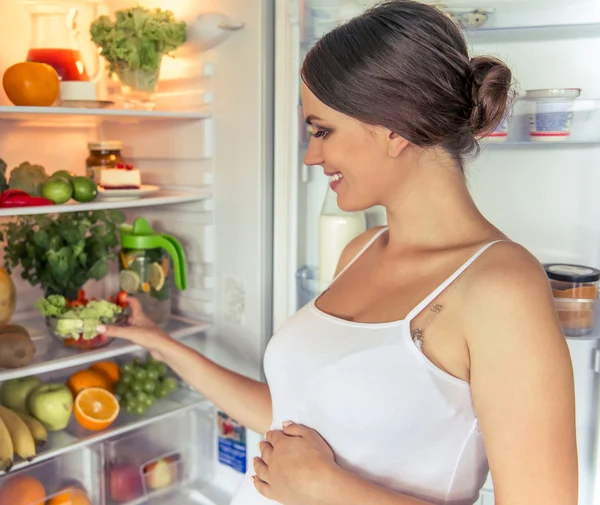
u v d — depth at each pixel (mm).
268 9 1494
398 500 749
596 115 1218
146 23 1504
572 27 1194
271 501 954
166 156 1761
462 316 737
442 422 771
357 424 798
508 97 869
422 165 804
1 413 1363
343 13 1329
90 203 1456
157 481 1657
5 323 1427
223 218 1660
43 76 1384
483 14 1226
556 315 701
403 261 835
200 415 1763
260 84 1518
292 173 1514
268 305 1626
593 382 1311
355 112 755
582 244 1325
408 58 729
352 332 823
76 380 1555
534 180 1354
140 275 1594
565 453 665
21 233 1527
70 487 1478
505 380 682
